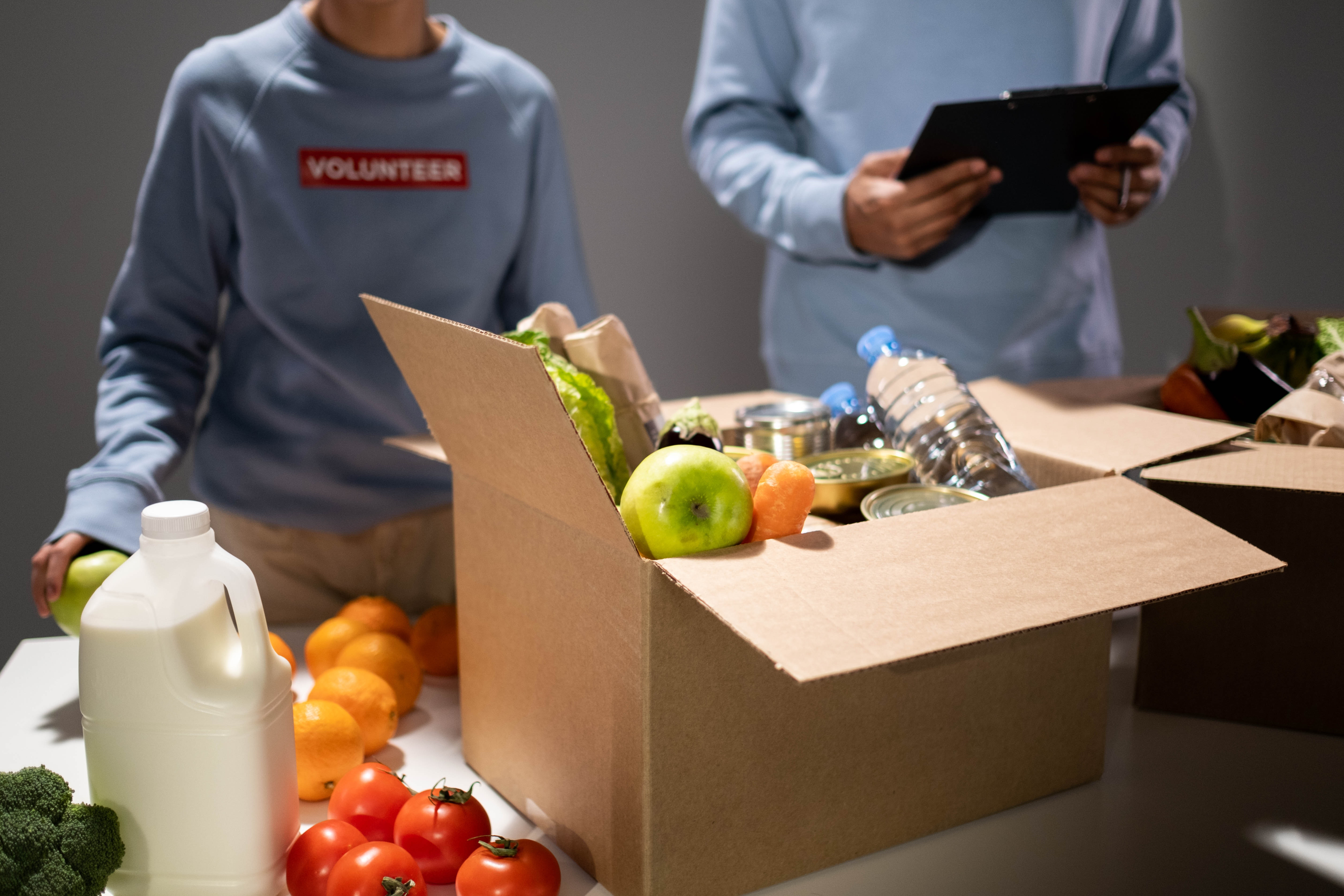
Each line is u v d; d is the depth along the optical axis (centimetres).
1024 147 138
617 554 64
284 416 139
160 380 128
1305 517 89
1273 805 82
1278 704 94
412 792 79
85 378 212
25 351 208
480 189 142
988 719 80
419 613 152
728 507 64
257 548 143
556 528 71
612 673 67
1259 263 253
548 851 70
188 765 65
